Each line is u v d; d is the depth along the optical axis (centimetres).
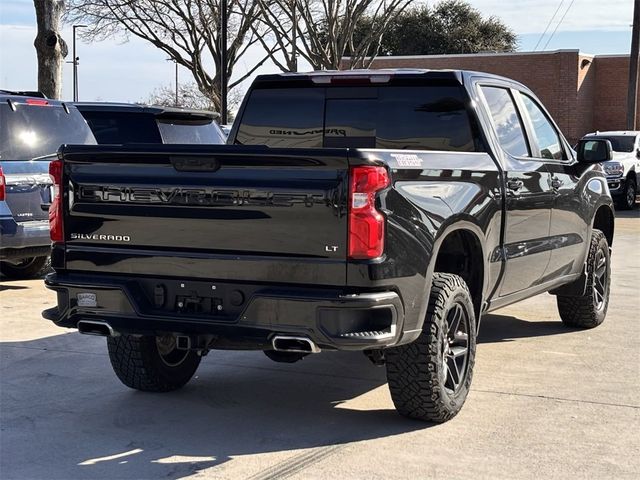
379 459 475
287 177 462
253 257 473
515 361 692
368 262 453
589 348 739
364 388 621
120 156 498
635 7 2952
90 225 515
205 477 451
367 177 451
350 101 637
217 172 477
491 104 636
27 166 962
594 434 516
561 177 709
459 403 541
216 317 482
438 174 518
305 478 447
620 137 2422
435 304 509
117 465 470
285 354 560
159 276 498
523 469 460
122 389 618
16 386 624
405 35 5344
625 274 1172
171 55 3186
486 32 5431
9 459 479
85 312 516
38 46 1741
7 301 949
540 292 704
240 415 557
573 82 3556
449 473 454
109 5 3061
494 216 584
